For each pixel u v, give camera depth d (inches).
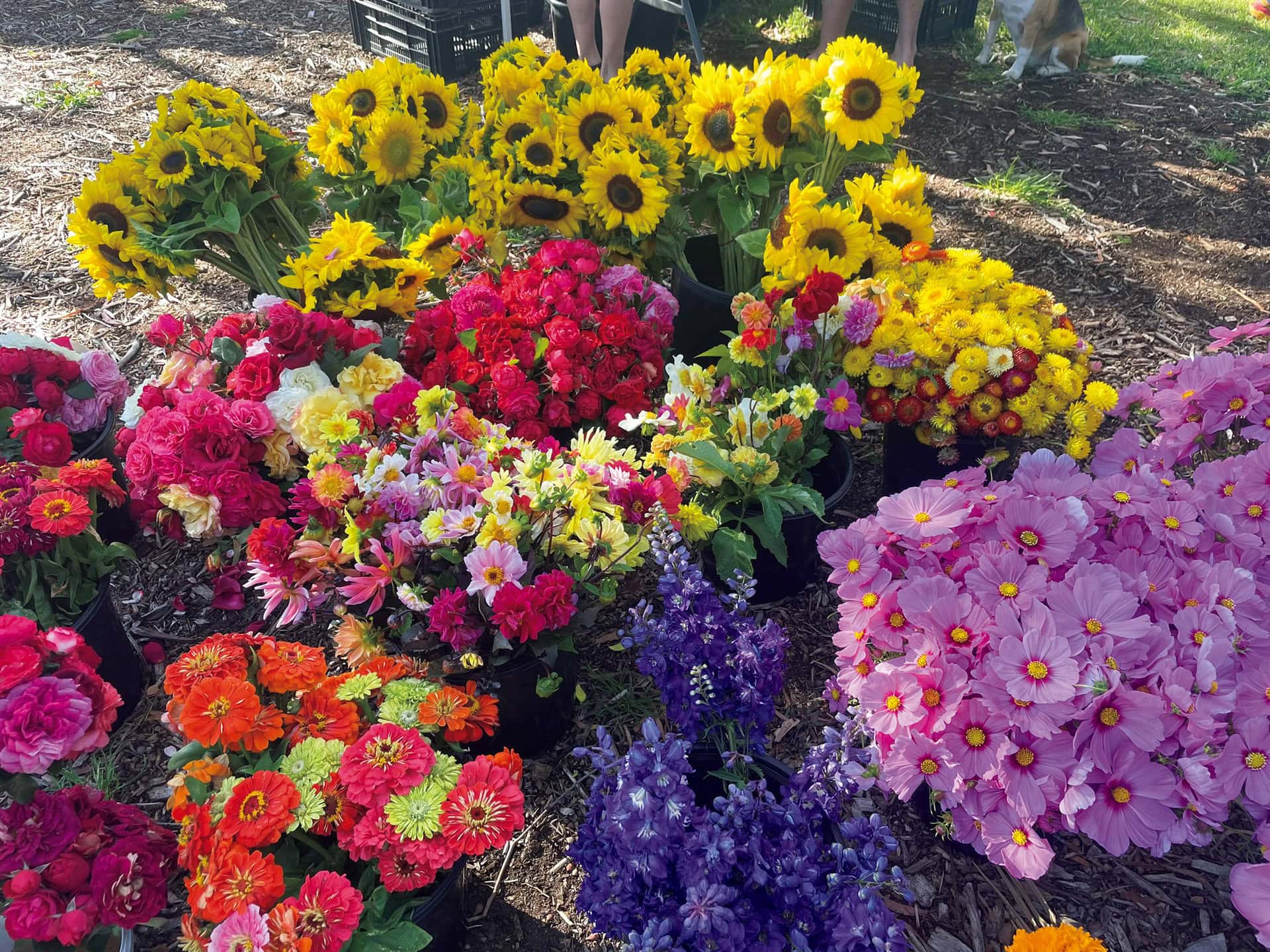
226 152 120.3
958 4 247.3
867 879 57.6
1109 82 224.1
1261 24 268.4
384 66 130.3
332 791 63.6
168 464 82.4
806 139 120.0
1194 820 66.1
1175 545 76.0
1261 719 66.0
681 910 56.1
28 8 276.5
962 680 65.7
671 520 81.1
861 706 70.2
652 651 72.4
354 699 71.0
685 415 92.2
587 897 62.3
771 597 102.9
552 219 123.7
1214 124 203.2
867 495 117.8
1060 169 187.3
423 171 138.5
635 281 107.3
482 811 61.6
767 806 63.9
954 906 76.5
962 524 76.1
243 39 256.2
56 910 57.6
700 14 237.1
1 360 97.9
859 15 248.2
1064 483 80.0
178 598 104.0
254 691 64.9
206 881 57.4
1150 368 135.4
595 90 122.2
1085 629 66.8
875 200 111.1
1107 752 64.9
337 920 56.6
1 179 185.5
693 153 118.0
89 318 148.9
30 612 83.3
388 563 72.5
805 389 91.5
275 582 75.7
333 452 79.8
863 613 74.8
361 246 102.6
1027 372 99.0
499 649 74.6
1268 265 157.5
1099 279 155.0
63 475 83.5
